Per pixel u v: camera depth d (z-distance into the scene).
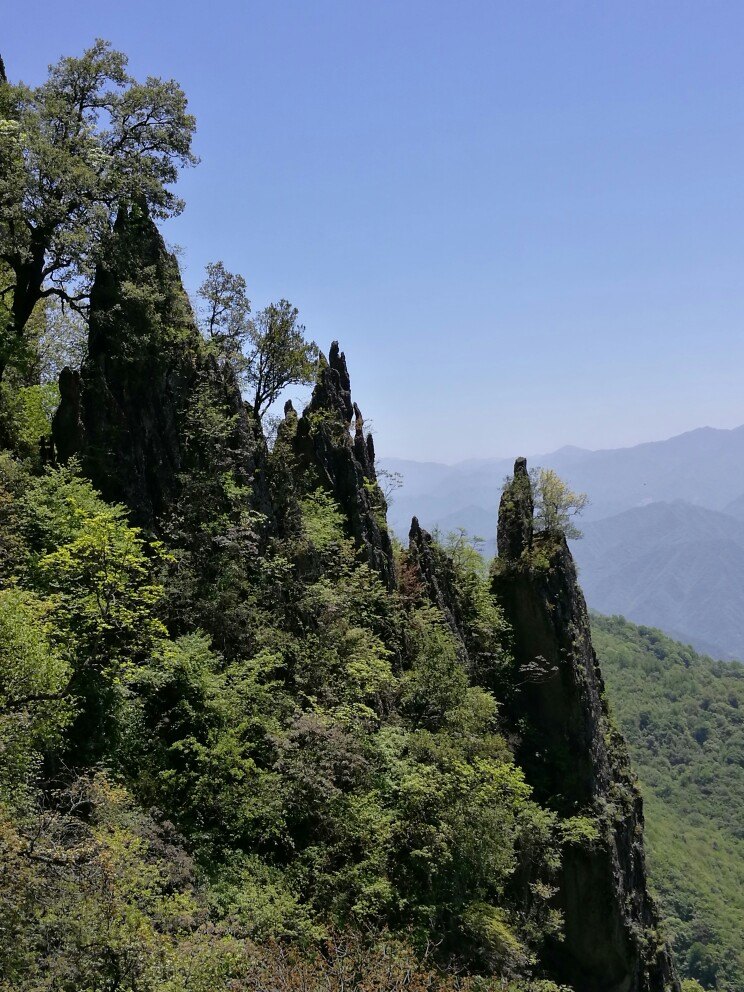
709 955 134.50
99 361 37.59
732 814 190.38
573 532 64.50
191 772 28.11
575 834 49.72
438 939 31.06
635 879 57.75
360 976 24.73
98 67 42.06
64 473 32.19
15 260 39.38
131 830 23.78
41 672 21.11
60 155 37.75
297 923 26.08
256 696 33.22
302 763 31.75
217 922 23.91
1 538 27.84
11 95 38.25
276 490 45.41
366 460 57.56
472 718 44.41
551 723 56.91
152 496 37.97
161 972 17.50
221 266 53.88
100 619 25.73
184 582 35.12
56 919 16.84
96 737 26.73
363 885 29.91
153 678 29.66
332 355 61.38
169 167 44.72
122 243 40.25
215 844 27.64
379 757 36.94
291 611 40.69
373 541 51.56
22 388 39.91
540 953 48.00
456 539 63.34
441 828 34.34
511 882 43.28
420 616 50.06
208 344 45.75
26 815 19.59
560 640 58.62
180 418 40.31
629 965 51.09
